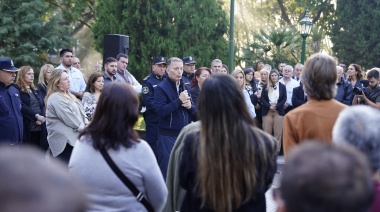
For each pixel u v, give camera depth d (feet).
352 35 81.61
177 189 11.98
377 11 79.51
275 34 58.59
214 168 8.49
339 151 4.14
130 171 9.12
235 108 8.66
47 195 2.80
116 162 9.05
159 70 23.65
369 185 4.02
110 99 9.19
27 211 2.73
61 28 66.59
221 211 8.61
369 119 6.64
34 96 24.16
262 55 59.41
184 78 23.75
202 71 22.25
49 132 18.56
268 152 8.80
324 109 10.28
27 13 61.41
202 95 8.77
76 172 9.08
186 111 19.74
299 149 4.27
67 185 2.93
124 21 58.13
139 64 58.59
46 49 63.36
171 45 57.93
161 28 58.90
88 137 9.25
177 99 19.17
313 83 10.36
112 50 31.73
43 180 2.86
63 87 18.67
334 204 3.86
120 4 58.85
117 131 9.11
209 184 8.54
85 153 9.15
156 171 9.44
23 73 23.77
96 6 63.21
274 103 31.27
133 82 28.32
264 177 8.82
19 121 20.26
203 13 60.49
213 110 8.61
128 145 9.16
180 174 9.16
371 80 26.08
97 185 9.05
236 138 8.52
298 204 4.01
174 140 19.39
